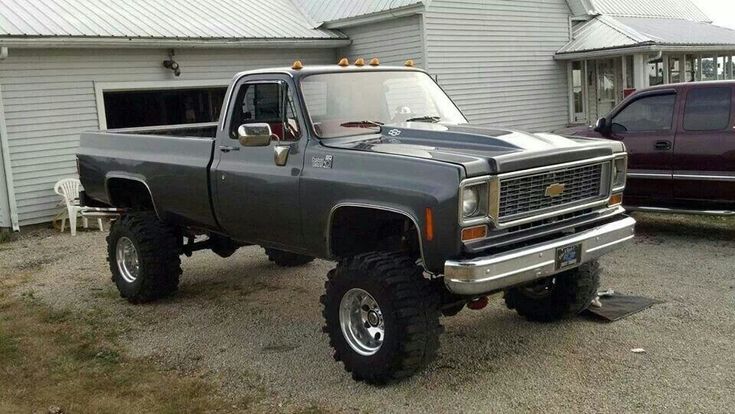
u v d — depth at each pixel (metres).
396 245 5.20
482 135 4.96
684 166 8.48
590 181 5.05
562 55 18.47
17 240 11.02
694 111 8.44
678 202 8.71
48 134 12.27
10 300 7.37
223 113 5.96
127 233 6.85
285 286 7.41
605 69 18.95
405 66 6.38
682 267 7.36
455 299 4.83
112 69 13.07
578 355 5.11
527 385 4.64
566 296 5.55
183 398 4.73
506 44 17.36
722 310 5.93
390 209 4.56
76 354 5.65
